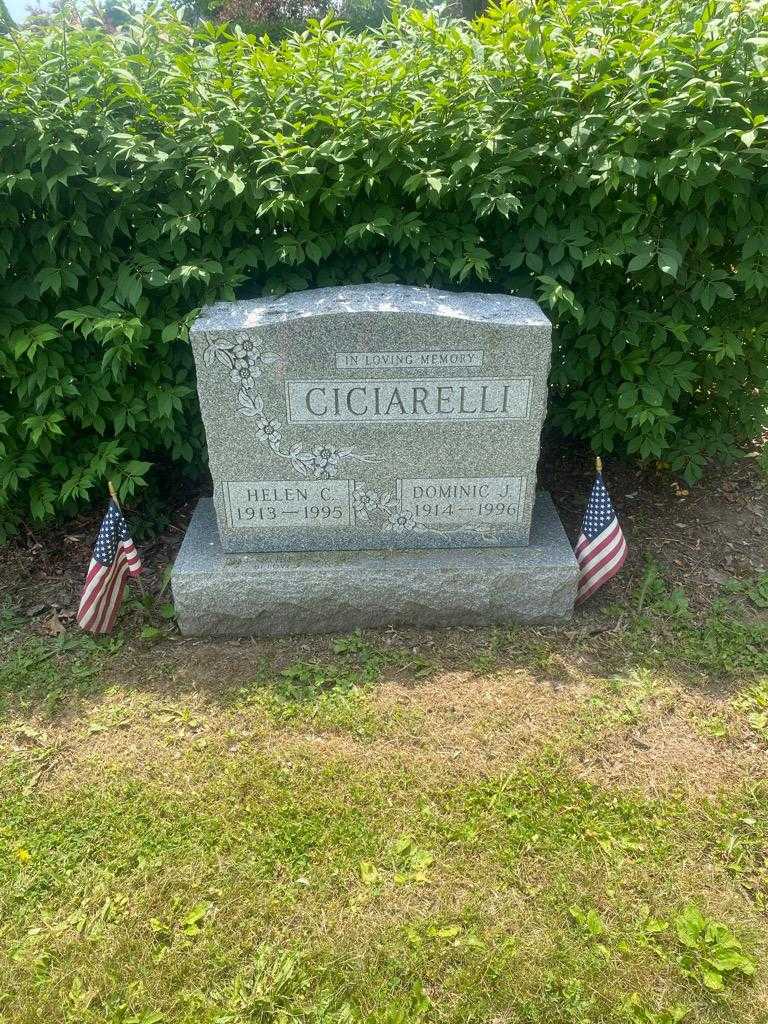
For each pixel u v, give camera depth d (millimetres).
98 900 1493
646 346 2293
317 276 2275
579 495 2682
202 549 2207
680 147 1938
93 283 2156
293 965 1375
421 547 2197
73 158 1970
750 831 1595
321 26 2221
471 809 1647
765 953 1384
